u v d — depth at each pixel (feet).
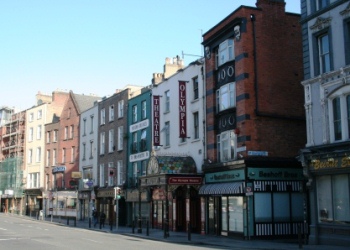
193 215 105.81
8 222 149.79
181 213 110.93
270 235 84.23
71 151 191.21
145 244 72.59
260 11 91.97
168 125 120.06
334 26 70.33
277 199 86.12
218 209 94.84
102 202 160.35
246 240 82.23
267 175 85.97
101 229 116.98
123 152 145.48
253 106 87.97
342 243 67.00
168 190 99.60
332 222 69.97
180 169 101.45
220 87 97.19
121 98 151.23
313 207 73.31
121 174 146.51
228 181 90.38
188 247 67.67
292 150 89.66
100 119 167.63
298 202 87.61
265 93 89.35
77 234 97.35
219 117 96.94
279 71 91.45
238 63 90.27
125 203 143.33
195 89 108.58
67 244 70.59
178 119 114.21
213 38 99.30
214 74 99.86
